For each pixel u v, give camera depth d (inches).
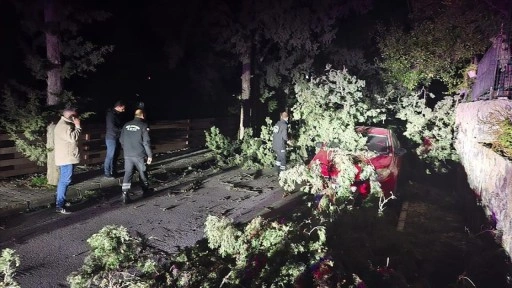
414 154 520.1
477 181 339.3
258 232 230.1
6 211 301.3
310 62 572.4
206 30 555.5
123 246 191.9
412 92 570.3
